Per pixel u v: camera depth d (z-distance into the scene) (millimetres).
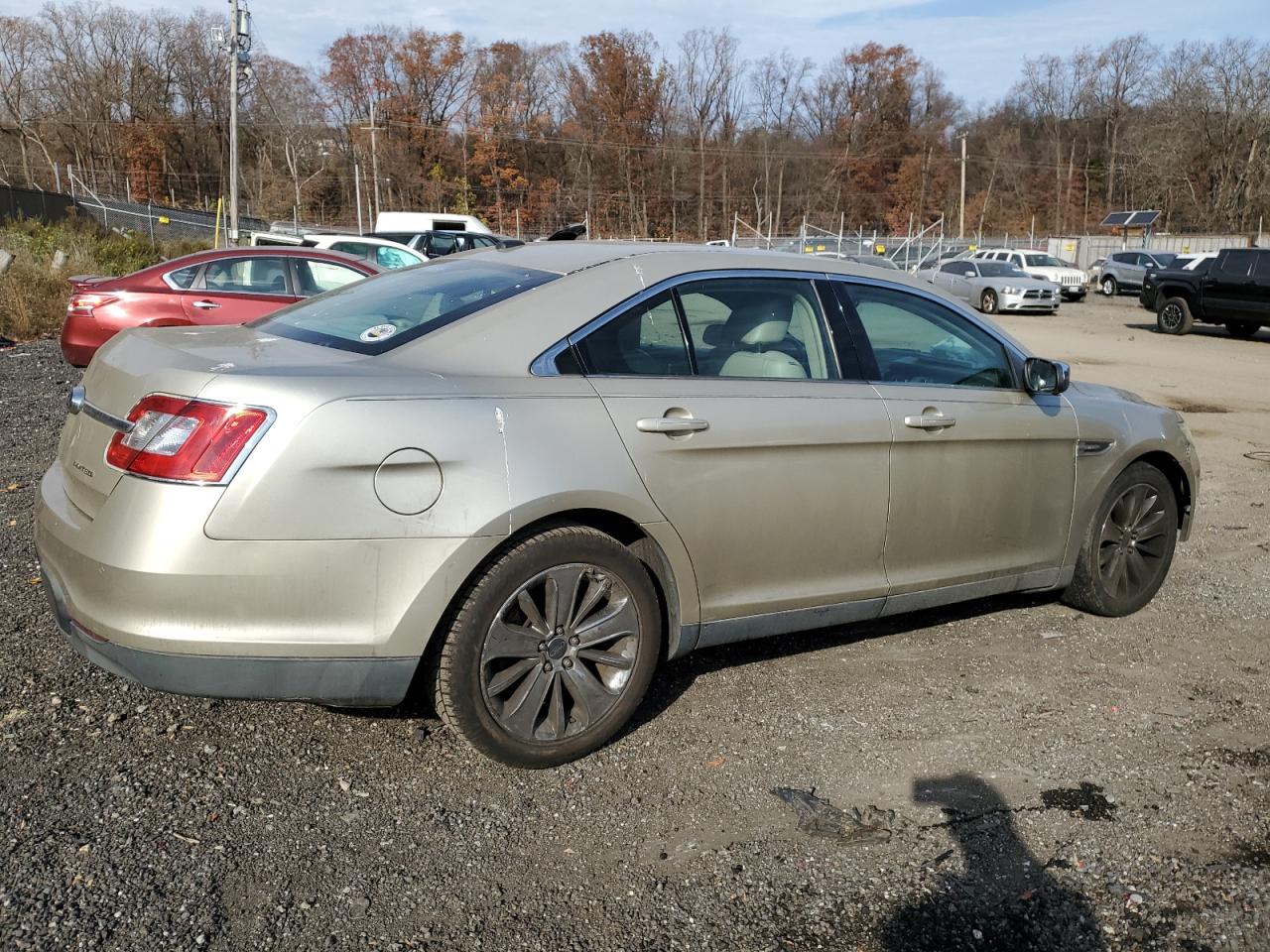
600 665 3379
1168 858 2938
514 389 3152
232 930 2490
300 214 80250
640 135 78250
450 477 2965
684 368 3525
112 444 2938
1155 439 4738
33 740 3287
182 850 2781
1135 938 2607
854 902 2703
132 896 2582
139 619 2785
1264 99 65312
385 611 2920
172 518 2764
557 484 3102
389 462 2893
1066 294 31344
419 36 77750
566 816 3047
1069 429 4414
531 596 3207
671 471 3354
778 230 79625
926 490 3982
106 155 87000
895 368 4043
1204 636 4625
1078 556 4637
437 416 2977
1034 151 89250
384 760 3307
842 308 3963
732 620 3621
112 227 45125
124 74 85688
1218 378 13914
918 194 80250
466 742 3422
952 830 3043
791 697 3867
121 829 2854
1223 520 6652
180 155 88312
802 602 3748
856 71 81438
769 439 3537
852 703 3838
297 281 10336
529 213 78250
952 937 2588
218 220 30078
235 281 10148
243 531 2783
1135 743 3600
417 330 3297
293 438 2812
